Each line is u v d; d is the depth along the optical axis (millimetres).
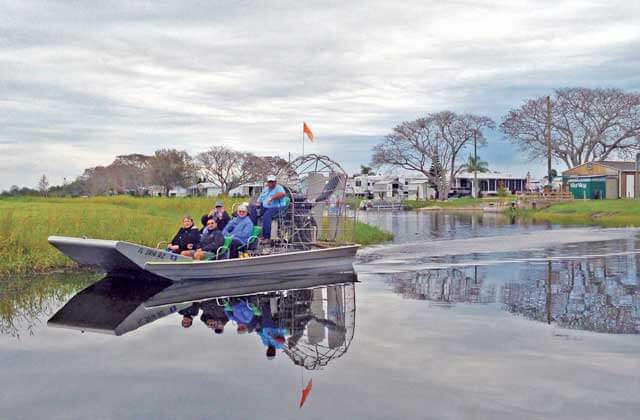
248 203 15820
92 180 92750
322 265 14727
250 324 8711
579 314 9266
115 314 9445
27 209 25641
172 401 5555
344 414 5215
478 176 104438
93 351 7254
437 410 5297
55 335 8055
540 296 10953
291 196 15773
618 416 5145
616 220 40938
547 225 35844
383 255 18688
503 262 16625
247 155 99188
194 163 98188
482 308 9812
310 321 8883
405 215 56469
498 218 47469
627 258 17453
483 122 86812
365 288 12047
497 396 5629
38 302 10438
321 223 16797
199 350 7258
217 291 11703
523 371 6355
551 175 69750
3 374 6371
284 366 6586
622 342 7512
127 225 18734
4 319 9086
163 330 8336
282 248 15352
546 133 72938
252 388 5895
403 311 9609
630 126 70625
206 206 29953
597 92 71688
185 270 12695
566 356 6887
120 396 5699
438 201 86625
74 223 17766
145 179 97625
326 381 6066
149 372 6414
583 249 20188
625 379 6082
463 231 30500
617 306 9898
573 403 5445
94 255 12461
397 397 5617
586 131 72438
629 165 64812
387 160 90000
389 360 6789
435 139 88375
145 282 12820
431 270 14930
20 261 14586
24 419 5188
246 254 14125
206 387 5930
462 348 7258
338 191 16625
